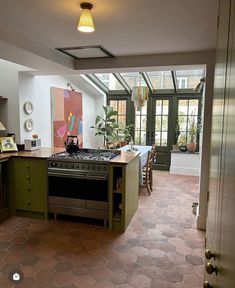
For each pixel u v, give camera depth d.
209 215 1.15
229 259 0.61
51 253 2.62
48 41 2.84
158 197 4.45
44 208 3.46
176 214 3.69
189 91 6.24
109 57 3.50
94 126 6.76
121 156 3.49
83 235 3.03
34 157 3.38
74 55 3.39
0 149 3.65
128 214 3.29
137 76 5.92
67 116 5.39
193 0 1.83
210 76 3.09
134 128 6.84
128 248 2.74
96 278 2.23
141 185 4.50
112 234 3.06
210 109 3.09
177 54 3.24
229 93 0.71
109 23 2.28
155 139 6.72
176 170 6.29
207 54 3.12
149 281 2.21
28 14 2.12
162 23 2.28
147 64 3.37
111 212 3.17
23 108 3.97
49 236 3.00
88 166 3.19
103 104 6.81
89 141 6.59
